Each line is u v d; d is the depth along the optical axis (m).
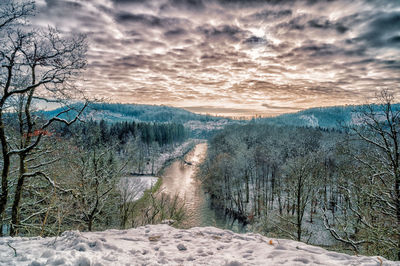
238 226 35.25
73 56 11.23
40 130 11.27
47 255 5.12
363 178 14.83
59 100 11.71
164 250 6.35
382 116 13.44
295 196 22.58
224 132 101.38
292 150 52.09
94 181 14.40
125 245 6.54
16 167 13.93
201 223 34.81
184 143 148.25
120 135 67.62
